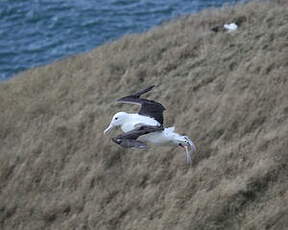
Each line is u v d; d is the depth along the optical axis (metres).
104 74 34.81
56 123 31.38
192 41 35.41
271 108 27.94
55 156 29.25
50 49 50.09
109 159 28.16
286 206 23.00
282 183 24.03
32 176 28.66
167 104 30.33
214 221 23.44
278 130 26.41
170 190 25.45
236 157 25.83
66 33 51.97
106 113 31.25
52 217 26.84
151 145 27.70
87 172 27.95
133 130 14.49
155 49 35.75
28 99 34.38
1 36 52.28
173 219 23.98
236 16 36.78
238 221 23.27
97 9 54.69
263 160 25.00
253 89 29.50
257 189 24.17
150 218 24.80
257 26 35.12
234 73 31.20
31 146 30.12
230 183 24.47
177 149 27.17
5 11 55.41
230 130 27.44
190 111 29.19
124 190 26.56
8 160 29.78
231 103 28.84
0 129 32.12
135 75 33.88
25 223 27.06
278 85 29.03
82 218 26.09
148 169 26.86
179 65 33.75
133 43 37.25
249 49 33.06
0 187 28.88
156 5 54.44
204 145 27.03
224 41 34.41
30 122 32.25
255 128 27.25
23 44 51.06
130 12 53.81
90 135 29.78
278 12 36.06
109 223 25.44
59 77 36.19
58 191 27.72
